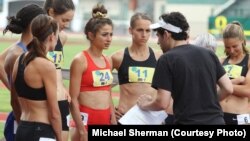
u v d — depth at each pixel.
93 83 14.34
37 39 11.91
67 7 14.18
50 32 11.91
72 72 14.27
